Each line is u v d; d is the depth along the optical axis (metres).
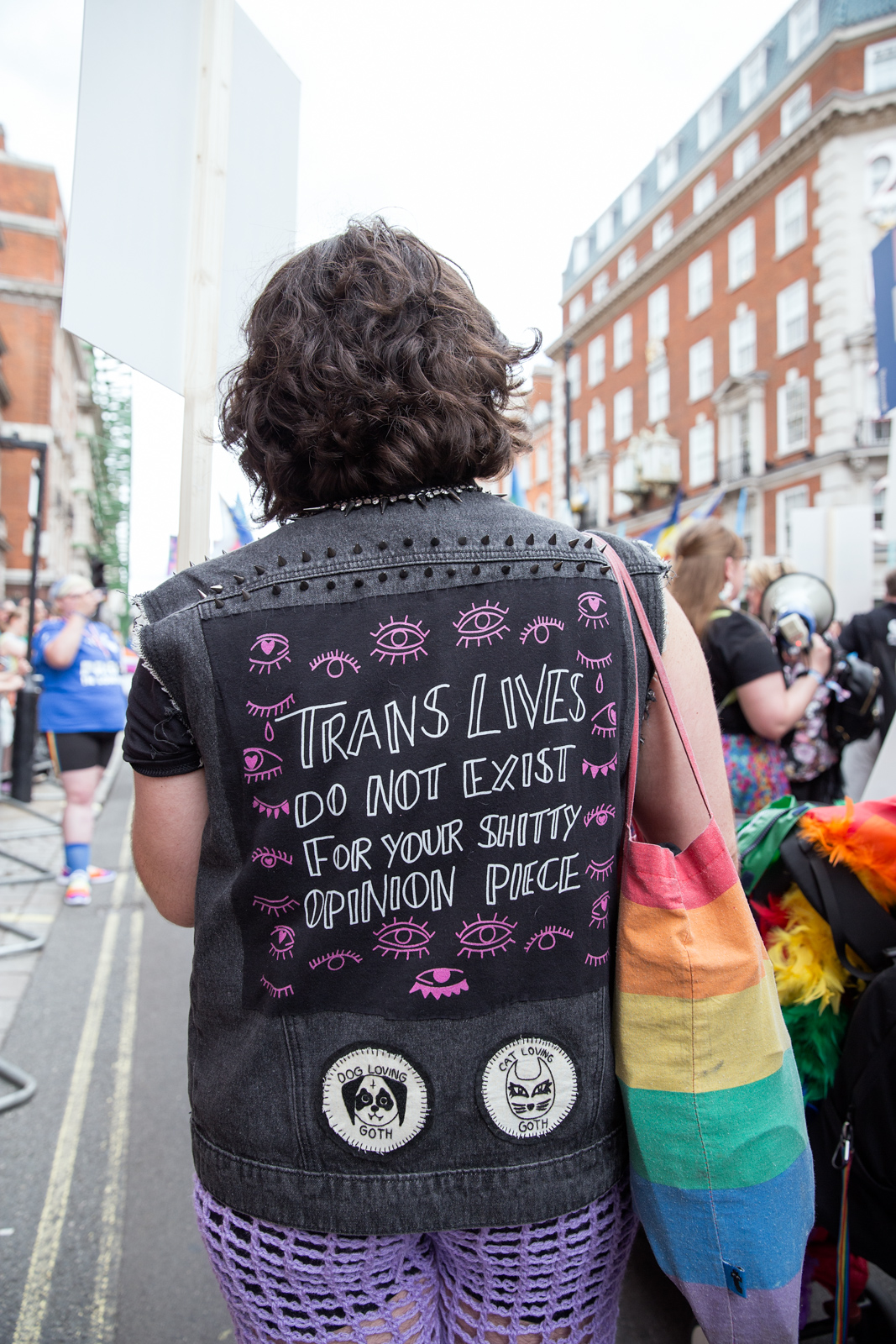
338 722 0.76
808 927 1.39
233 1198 0.79
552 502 35.22
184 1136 2.45
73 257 1.28
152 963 3.78
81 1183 2.23
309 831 0.75
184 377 1.43
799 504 21.08
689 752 0.84
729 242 23.56
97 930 4.22
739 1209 0.78
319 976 0.76
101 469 43.28
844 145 19.47
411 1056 0.76
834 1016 1.35
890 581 3.95
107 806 8.24
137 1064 2.86
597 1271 0.85
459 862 0.76
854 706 2.90
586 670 0.80
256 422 0.86
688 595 2.55
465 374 0.83
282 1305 0.81
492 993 0.77
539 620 0.79
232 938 0.79
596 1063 0.80
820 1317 1.67
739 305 23.30
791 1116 0.81
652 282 27.42
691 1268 0.80
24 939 4.06
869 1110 1.23
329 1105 0.76
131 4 1.36
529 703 0.78
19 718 5.79
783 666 2.83
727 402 23.50
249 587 0.78
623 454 29.33
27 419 30.53
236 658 0.76
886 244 3.77
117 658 4.75
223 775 0.77
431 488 0.84
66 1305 1.83
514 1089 0.77
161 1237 2.04
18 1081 2.68
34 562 6.33
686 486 25.92
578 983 0.79
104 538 46.09
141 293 1.37
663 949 0.80
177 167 1.43
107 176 1.32
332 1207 0.76
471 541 0.80
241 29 1.53
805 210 20.64
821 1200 1.33
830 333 19.91
